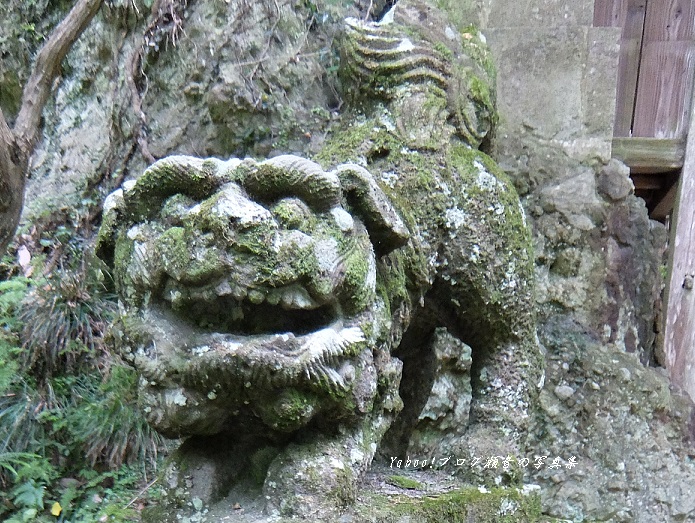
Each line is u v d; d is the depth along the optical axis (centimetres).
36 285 229
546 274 242
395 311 138
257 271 108
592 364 229
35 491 191
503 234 163
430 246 154
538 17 247
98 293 235
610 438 223
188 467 126
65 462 206
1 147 138
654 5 274
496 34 247
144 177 115
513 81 247
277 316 116
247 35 238
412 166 158
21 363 217
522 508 149
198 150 240
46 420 208
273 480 121
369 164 159
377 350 127
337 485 120
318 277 111
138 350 115
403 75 168
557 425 225
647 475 220
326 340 114
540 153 246
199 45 240
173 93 244
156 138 245
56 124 259
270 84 236
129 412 210
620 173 245
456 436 166
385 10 254
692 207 259
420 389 172
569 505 217
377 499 127
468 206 159
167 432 117
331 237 115
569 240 242
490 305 161
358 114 174
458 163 162
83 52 257
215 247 108
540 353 174
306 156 227
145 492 193
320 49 243
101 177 251
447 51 173
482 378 167
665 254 268
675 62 272
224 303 113
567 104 245
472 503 136
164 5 244
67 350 219
